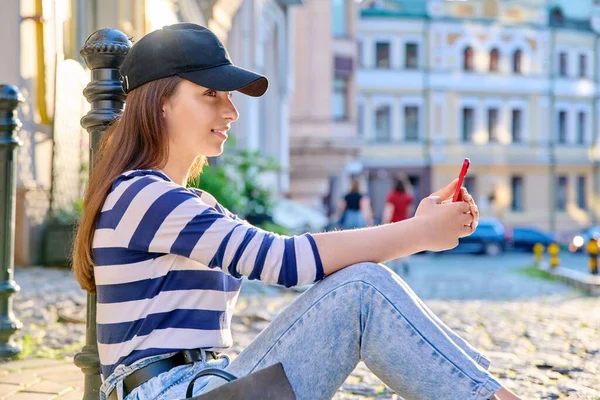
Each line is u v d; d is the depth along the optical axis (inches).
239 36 797.9
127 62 82.8
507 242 1226.0
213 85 79.8
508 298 411.5
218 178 553.3
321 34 1173.1
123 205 77.4
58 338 208.4
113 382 79.4
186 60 80.4
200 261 76.3
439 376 73.4
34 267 383.2
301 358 75.4
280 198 983.6
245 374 76.9
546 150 1831.9
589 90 1881.2
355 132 1208.8
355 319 75.1
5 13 370.9
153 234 76.3
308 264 75.3
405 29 1722.4
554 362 190.4
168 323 78.0
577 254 1263.5
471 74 1763.0
